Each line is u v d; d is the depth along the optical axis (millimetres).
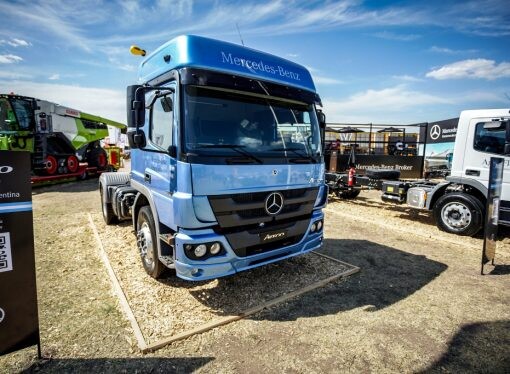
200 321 3246
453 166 6809
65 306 3527
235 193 3271
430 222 7812
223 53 3537
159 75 3820
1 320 2443
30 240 2531
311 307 3611
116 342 2902
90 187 13375
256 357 2760
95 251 5312
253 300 3721
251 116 3617
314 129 4223
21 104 12008
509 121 5898
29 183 2500
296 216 3914
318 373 2588
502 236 6730
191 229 3141
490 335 3127
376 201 10422
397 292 4023
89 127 16188
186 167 3039
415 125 11430
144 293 3828
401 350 2887
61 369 2561
